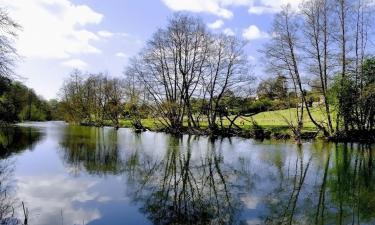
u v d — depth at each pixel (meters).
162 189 20.88
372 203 18.47
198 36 61.16
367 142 45.44
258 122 65.50
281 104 69.25
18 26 26.42
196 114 79.38
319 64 47.50
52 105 150.75
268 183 22.78
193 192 20.36
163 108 66.19
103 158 32.00
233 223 15.19
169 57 63.28
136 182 22.52
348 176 25.00
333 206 17.88
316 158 32.81
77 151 36.66
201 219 15.69
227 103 61.72
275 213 16.66
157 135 59.44
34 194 19.14
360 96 45.75
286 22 48.44
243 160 31.64
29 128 76.69
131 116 81.94
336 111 47.72
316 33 47.16
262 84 58.38
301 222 15.52
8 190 19.91
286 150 38.34
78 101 109.25
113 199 18.48
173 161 31.03
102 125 92.44
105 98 97.00
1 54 26.58
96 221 15.05
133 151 37.28
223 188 21.41
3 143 42.84
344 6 46.34
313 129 51.69
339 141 46.34
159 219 15.45
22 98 89.75
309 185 22.27
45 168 26.62
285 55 48.97
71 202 17.75
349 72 47.06
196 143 45.81
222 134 55.91
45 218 15.19
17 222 14.45
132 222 15.04
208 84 60.31
